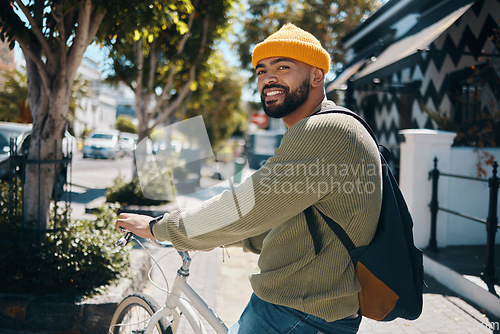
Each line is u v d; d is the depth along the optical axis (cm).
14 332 310
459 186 535
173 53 938
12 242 347
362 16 1503
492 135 610
